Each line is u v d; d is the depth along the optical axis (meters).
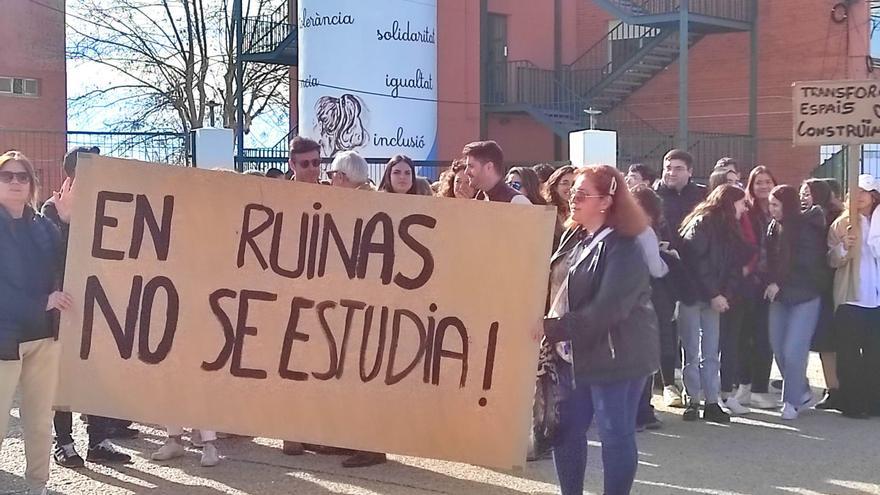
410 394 5.50
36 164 18.47
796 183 21.36
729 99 22.27
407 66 20.72
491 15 23.33
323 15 20.69
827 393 8.31
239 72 24.48
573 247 5.18
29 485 5.73
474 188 6.47
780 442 7.14
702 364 7.78
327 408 5.57
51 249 5.62
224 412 5.59
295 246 5.60
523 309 5.37
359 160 6.71
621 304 4.71
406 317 5.51
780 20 21.66
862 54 22.19
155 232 5.60
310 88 21.02
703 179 20.73
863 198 8.04
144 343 5.58
